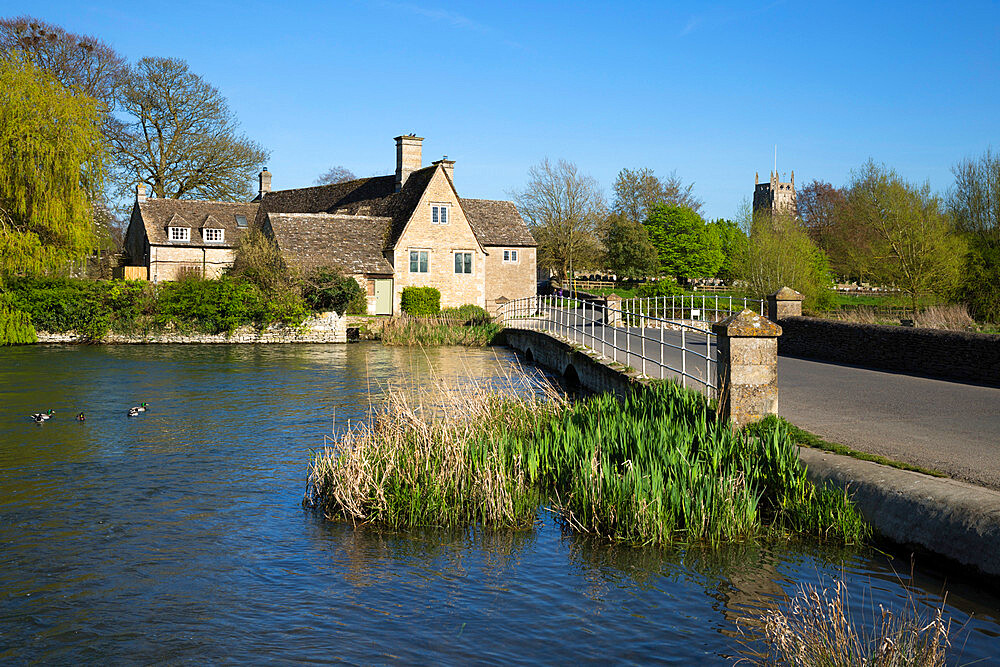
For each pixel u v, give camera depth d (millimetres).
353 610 7379
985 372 16422
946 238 35219
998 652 6098
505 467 10320
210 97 56719
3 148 32844
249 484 11891
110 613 7395
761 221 38844
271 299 38312
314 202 59906
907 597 7117
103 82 51438
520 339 32219
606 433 10945
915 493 8016
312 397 20469
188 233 52125
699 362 19797
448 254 49125
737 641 6602
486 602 7512
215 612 7379
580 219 70875
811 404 13508
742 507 8906
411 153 52500
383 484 10062
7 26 46906
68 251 35875
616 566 8281
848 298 48938
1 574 8359
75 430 16062
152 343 36844
